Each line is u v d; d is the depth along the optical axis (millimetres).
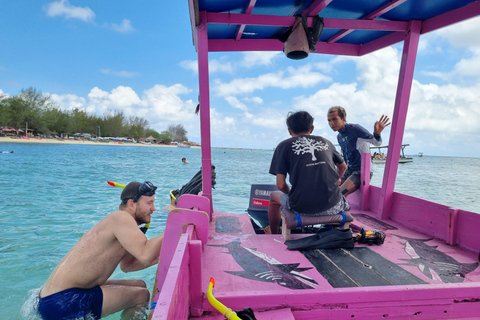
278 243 3189
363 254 2889
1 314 3012
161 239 2754
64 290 2793
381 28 3984
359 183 4703
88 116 150625
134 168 21984
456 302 2027
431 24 3854
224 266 2576
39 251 4871
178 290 1378
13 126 104750
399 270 2535
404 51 4020
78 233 5812
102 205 8359
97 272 2881
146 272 4148
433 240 3314
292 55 4035
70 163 24156
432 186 15562
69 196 9648
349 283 2285
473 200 11344
